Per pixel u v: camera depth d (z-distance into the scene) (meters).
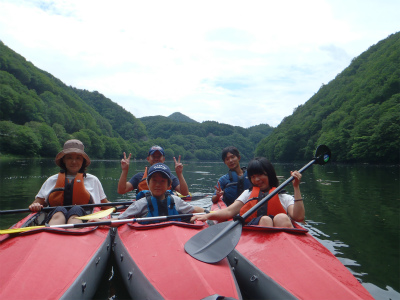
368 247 4.23
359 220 5.78
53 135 61.50
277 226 3.34
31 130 55.78
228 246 2.79
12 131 51.56
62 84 134.12
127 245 3.10
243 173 5.29
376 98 52.56
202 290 2.08
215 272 2.43
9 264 2.39
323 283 2.27
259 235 3.22
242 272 2.88
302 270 2.47
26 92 79.00
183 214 3.71
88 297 2.59
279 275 2.51
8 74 78.62
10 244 2.75
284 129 87.06
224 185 5.30
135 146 102.69
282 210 3.50
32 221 3.80
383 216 6.11
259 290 2.56
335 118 58.59
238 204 3.73
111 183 12.29
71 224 3.23
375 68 67.50
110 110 156.75
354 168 27.86
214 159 126.88
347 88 72.88
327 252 2.87
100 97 163.62
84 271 2.57
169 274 2.38
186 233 3.10
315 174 18.72
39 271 2.33
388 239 4.58
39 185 10.73
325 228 5.21
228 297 2.08
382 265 3.57
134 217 3.74
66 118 85.25
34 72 100.38
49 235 2.91
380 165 36.41
